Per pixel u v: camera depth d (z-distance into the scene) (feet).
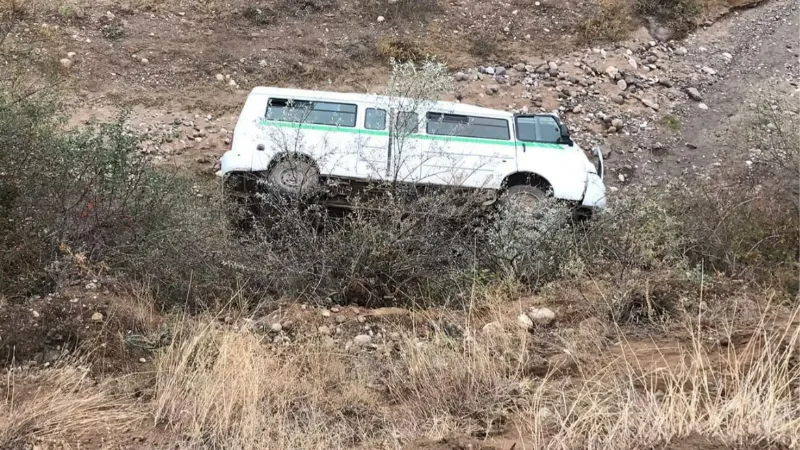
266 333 15.20
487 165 24.29
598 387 11.59
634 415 10.24
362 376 13.39
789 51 43.98
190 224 18.37
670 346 13.67
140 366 12.93
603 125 36.04
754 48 44.19
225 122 32.45
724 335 13.67
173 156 29.35
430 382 12.73
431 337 15.38
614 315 15.21
